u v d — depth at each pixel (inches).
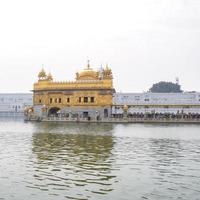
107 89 3326.8
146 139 1365.7
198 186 539.2
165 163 759.1
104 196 477.4
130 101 4566.9
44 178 590.9
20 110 5098.4
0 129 2017.7
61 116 3363.7
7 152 927.7
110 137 1445.6
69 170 665.0
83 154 892.0
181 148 1056.2
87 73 3449.8
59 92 3476.9
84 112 3388.3
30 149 995.9
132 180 579.8
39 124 2723.9
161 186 538.0
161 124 2755.9
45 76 3612.2
